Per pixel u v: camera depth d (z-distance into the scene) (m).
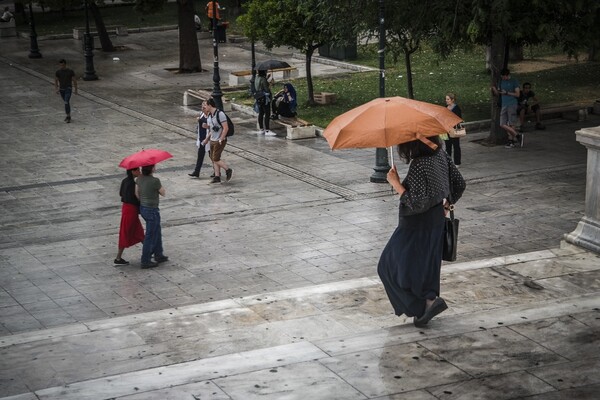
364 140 7.90
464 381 7.37
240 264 18.27
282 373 7.62
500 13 26.02
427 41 29.84
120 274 17.91
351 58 46.31
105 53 51.66
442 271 11.23
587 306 9.13
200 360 8.12
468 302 9.86
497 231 19.77
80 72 46.28
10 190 25.45
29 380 8.76
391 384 7.34
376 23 31.14
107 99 39.34
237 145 30.12
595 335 8.29
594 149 11.84
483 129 30.83
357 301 10.86
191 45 45.09
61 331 10.77
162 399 7.17
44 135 32.66
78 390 7.43
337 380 7.45
